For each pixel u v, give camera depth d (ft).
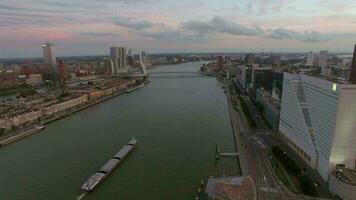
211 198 617.21
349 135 652.89
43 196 644.69
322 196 626.64
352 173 640.17
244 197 612.70
